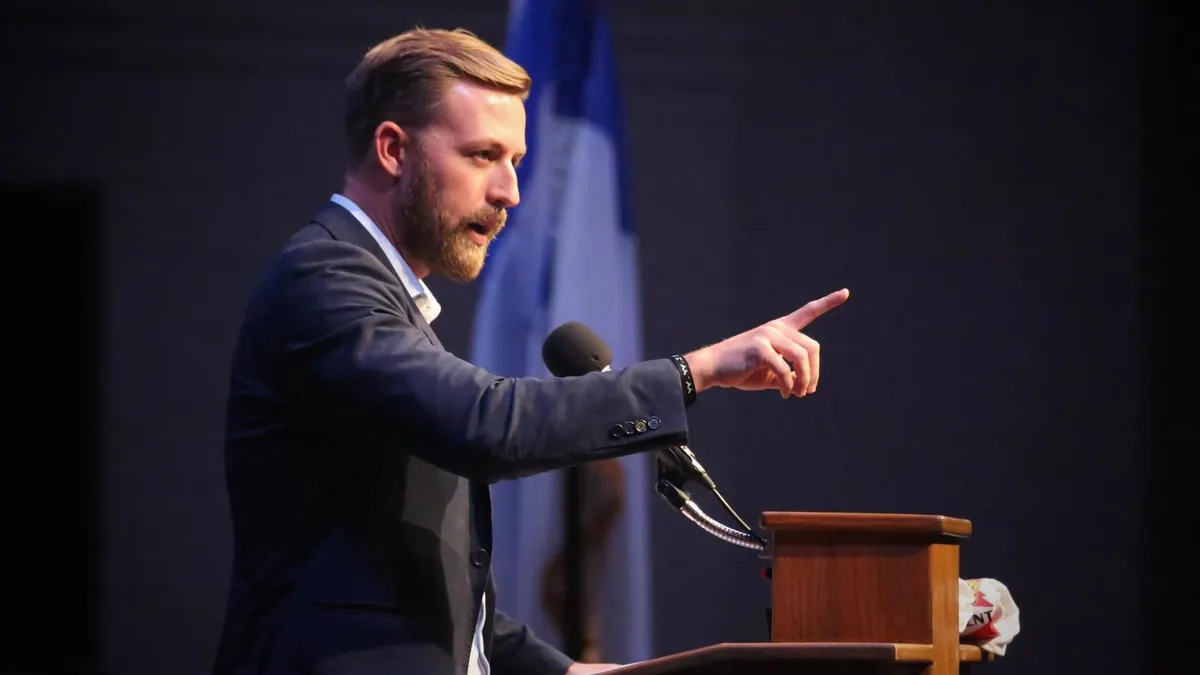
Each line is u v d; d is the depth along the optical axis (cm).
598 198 1293
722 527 559
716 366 493
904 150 1459
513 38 1304
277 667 498
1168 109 1460
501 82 571
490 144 562
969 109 1464
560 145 1291
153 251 1373
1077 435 1453
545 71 1295
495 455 471
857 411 1438
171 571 1353
